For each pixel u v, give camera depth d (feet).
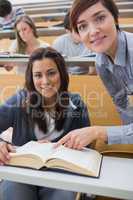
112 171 2.20
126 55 3.05
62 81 3.60
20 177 2.07
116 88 3.52
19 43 5.43
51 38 5.33
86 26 2.63
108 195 1.91
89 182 1.96
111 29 2.68
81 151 2.48
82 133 2.61
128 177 2.07
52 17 5.99
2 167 2.18
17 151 2.42
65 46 4.41
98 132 2.63
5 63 4.68
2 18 5.98
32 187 2.94
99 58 3.37
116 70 3.28
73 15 2.59
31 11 6.19
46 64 3.47
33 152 2.31
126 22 5.08
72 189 1.97
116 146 3.13
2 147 2.48
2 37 5.91
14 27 5.71
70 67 4.17
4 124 3.55
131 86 3.31
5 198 2.82
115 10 2.70
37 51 3.55
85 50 4.16
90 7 2.50
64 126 3.53
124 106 3.50
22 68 4.37
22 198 2.81
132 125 2.67
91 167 2.14
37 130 3.53
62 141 2.60
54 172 2.11
